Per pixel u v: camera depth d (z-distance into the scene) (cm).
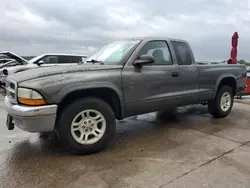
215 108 503
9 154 320
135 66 355
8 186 237
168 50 409
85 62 408
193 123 476
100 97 336
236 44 767
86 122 314
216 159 295
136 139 379
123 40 420
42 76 286
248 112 583
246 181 241
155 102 379
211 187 231
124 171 266
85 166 280
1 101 789
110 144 355
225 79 512
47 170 271
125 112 350
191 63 440
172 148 335
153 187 232
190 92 433
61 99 285
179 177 250
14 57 999
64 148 337
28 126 279
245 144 349
